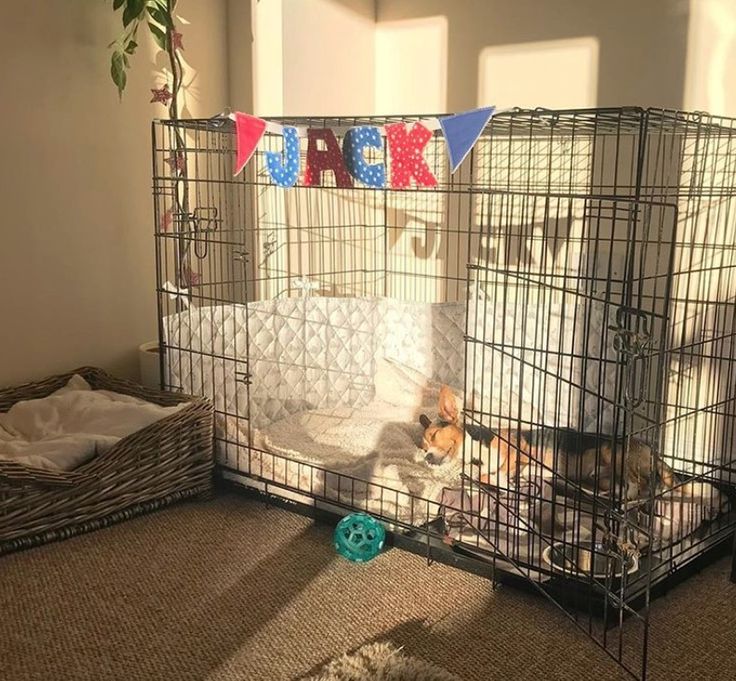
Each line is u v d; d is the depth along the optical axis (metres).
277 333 2.88
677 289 2.57
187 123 2.63
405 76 3.20
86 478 2.23
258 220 3.10
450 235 3.13
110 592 1.97
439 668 1.63
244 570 2.08
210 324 2.74
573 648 1.78
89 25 2.78
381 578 2.04
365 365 3.11
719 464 2.56
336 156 2.31
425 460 2.52
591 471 2.12
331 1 3.09
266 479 2.46
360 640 1.79
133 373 3.05
